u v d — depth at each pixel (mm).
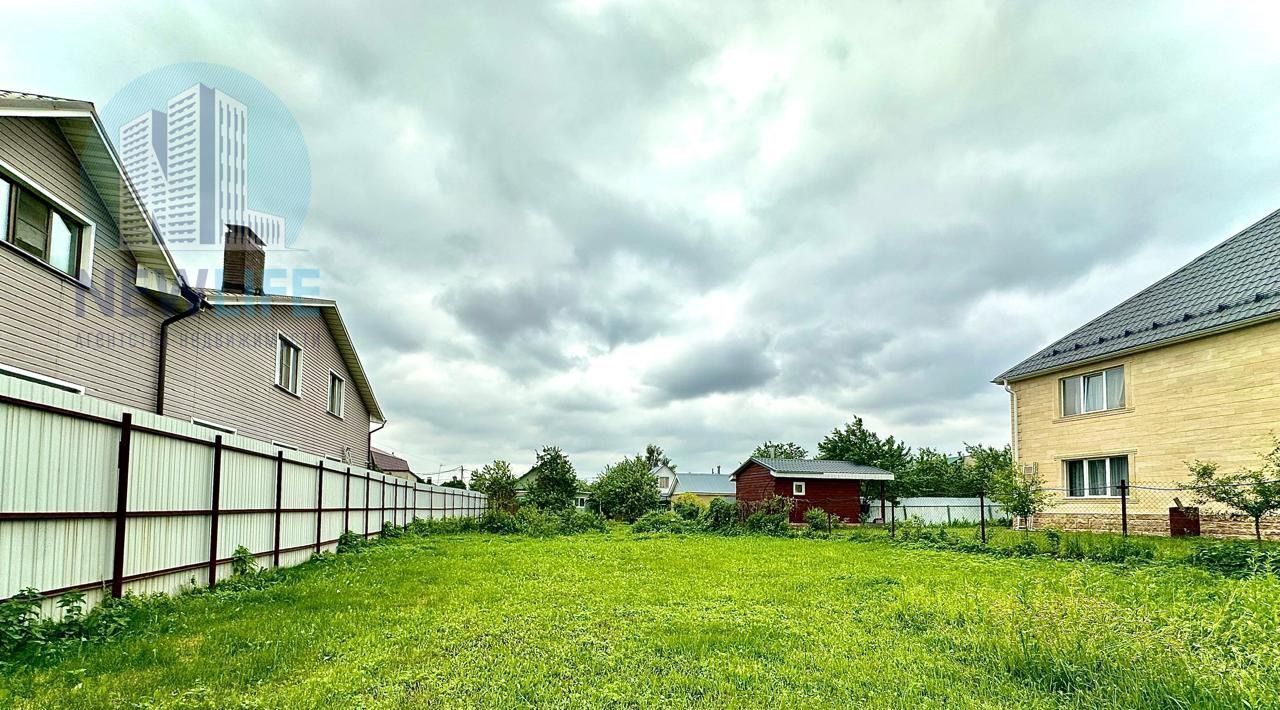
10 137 7445
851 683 4094
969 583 8445
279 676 4121
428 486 23312
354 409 21750
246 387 13555
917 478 36969
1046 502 17719
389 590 7723
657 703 3689
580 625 5777
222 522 8133
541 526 20906
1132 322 16844
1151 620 4895
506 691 3854
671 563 11328
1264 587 6645
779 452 69938
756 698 3797
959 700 3748
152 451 6547
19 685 3787
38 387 5000
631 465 35156
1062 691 3863
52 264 8203
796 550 14180
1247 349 13445
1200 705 3281
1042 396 18672
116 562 5910
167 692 3758
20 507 4848
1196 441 14359
